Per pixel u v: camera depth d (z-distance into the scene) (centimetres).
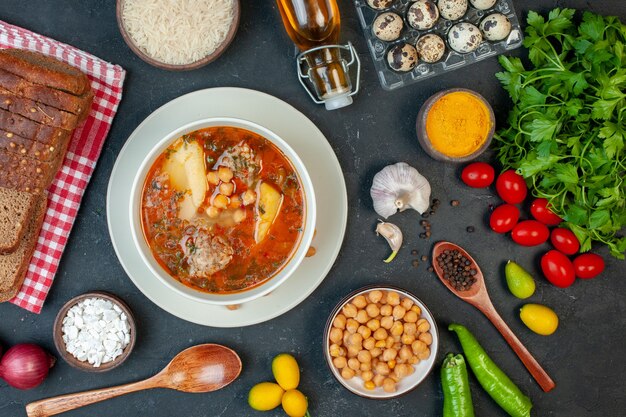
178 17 78
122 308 81
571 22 84
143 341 85
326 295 85
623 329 86
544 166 78
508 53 84
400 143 85
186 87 84
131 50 83
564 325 86
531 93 78
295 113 79
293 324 85
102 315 82
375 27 80
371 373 82
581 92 77
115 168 77
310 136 80
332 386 86
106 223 84
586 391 87
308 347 85
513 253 86
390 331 82
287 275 75
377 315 82
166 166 75
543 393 86
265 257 77
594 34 78
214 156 76
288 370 82
